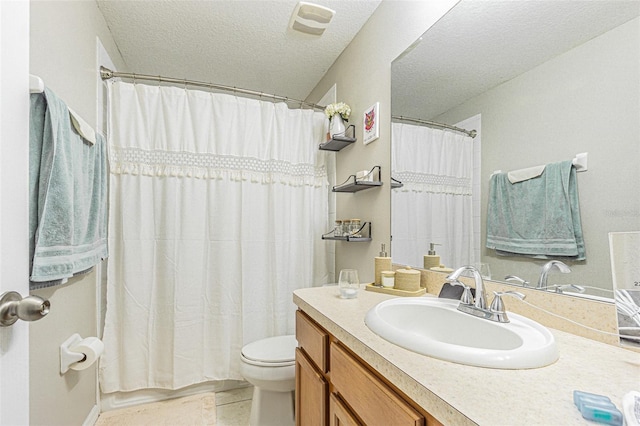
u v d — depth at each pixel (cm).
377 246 165
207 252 187
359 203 184
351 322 91
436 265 127
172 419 161
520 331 75
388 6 157
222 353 185
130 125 174
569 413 45
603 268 73
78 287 137
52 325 112
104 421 158
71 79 132
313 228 216
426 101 132
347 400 82
